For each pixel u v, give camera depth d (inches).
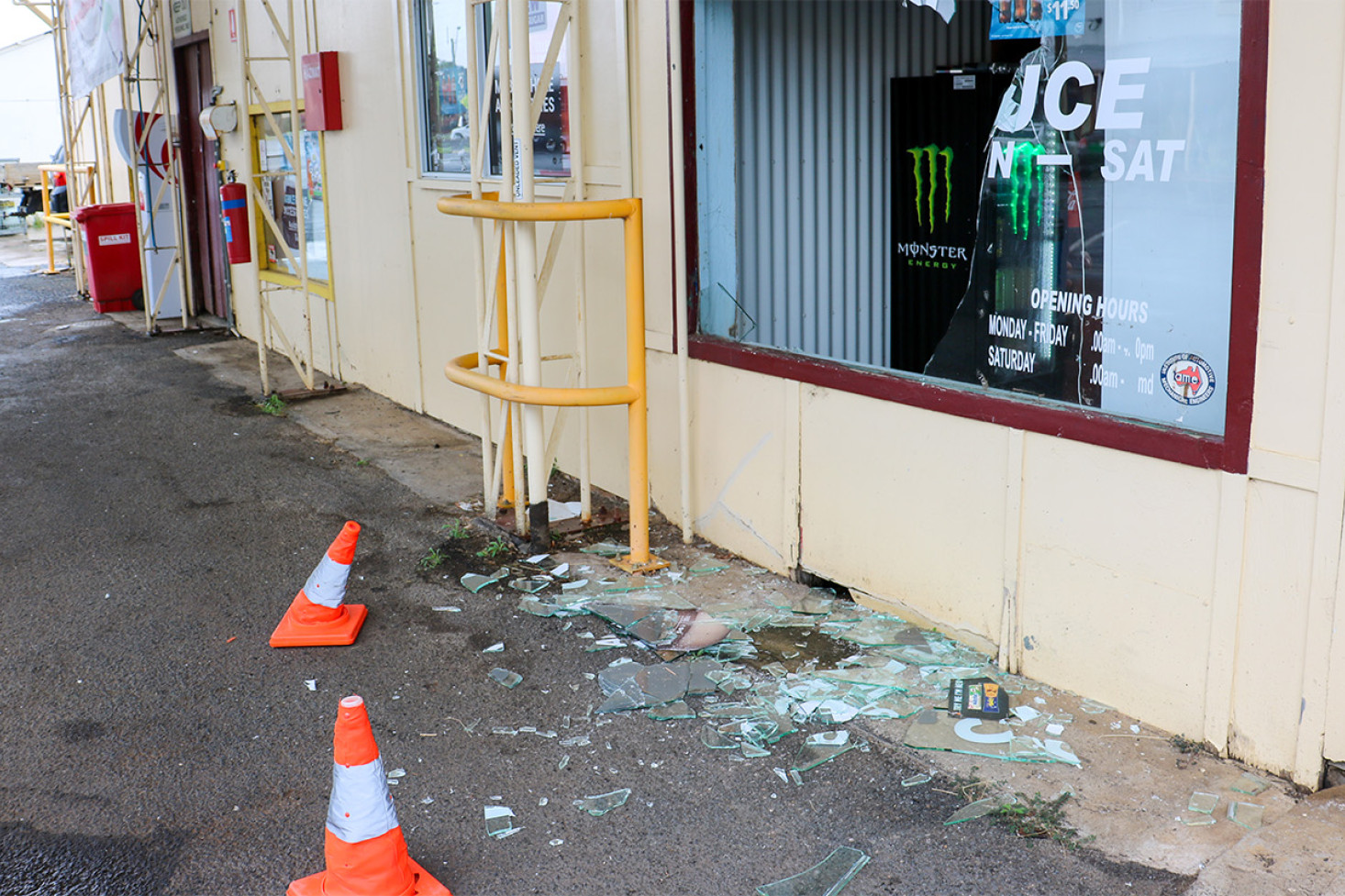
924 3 185.8
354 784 113.5
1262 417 124.0
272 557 215.8
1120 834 122.9
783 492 195.2
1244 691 131.4
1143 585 140.1
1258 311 122.6
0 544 224.4
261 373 341.4
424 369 315.0
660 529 222.7
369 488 256.4
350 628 178.7
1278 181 118.9
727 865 122.0
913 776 136.3
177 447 293.4
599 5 217.8
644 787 137.0
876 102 212.1
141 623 187.0
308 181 371.9
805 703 153.8
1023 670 157.8
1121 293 142.6
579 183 201.0
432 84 289.1
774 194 208.7
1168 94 133.8
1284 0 115.9
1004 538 156.9
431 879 118.2
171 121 457.7
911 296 207.3
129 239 510.0
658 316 215.9
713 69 199.3
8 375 383.6
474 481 259.0
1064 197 148.6
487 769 141.6
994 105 187.0
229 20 412.5
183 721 155.3
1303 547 122.8
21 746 149.3
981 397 156.4
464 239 279.9
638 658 170.7
